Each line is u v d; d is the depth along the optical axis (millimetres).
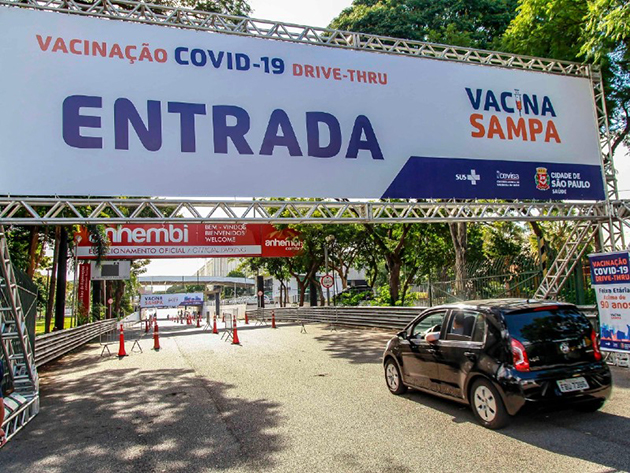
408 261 28688
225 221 9492
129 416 7266
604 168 12133
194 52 9625
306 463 4961
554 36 12633
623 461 4602
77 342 18469
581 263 11938
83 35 9086
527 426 5805
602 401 5844
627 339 8602
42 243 22453
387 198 10422
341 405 7258
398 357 7617
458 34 17250
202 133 9461
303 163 9969
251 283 95375
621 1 9461
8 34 8719
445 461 4816
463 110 11195
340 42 11117
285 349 14695
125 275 30656
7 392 7559
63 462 5316
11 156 8445
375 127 10523
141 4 9484
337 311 24078
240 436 5984
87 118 8891
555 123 11820
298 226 27438
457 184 10891
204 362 12633
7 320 7969
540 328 5723
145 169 9086
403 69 10906
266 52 10047
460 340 6301
